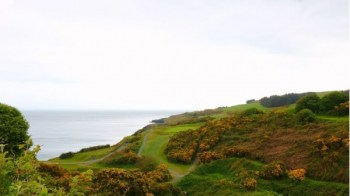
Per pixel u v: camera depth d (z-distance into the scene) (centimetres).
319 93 11769
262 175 4138
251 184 3853
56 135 19562
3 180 689
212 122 6994
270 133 5531
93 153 7475
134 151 6650
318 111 6072
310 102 6203
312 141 4656
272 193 3650
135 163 6034
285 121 5850
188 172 5162
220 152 5366
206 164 4966
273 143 5091
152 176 4491
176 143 6525
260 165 4456
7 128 3762
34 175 716
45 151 12406
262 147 5062
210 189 4031
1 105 3969
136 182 3606
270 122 6069
